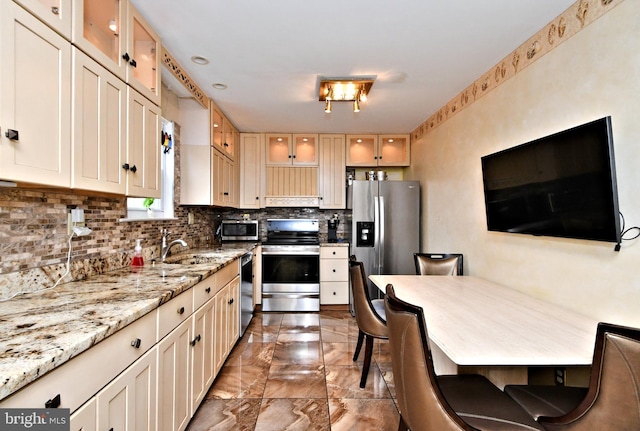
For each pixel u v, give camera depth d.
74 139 1.22
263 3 1.67
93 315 1.08
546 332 1.32
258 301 4.01
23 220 1.34
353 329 3.38
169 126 2.77
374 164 4.41
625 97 1.40
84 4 1.38
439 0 1.65
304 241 4.44
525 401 1.28
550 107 1.83
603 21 1.50
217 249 3.30
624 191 1.41
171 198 2.81
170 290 1.44
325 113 3.49
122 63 1.56
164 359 1.39
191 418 1.73
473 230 2.70
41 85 1.06
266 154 4.34
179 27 1.89
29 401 0.72
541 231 1.82
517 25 1.87
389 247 3.97
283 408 1.97
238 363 2.58
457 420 1.03
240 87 2.78
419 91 2.89
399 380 1.20
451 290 2.06
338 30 1.92
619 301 1.43
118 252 2.03
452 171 3.08
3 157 0.92
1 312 1.10
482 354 1.11
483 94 2.53
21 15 0.98
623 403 0.87
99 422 0.96
